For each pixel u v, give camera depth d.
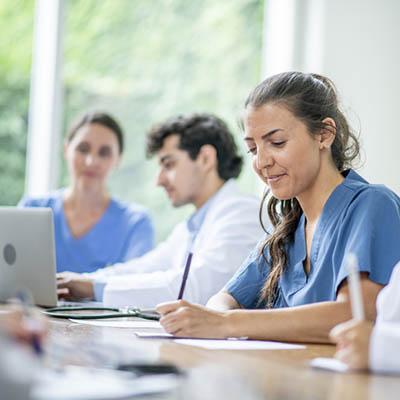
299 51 5.97
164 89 6.04
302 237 2.72
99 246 5.07
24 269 3.51
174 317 2.37
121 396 1.34
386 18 5.66
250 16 6.16
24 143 5.89
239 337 2.35
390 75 5.65
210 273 3.67
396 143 5.64
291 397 1.44
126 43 6.00
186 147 4.21
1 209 3.55
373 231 2.46
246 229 3.79
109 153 5.15
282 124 2.58
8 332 1.32
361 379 1.68
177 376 1.58
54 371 1.53
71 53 5.88
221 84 6.11
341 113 2.72
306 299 2.62
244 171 6.00
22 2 5.97
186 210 6.01
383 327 1.79
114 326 2.67
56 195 5.18
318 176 2.66
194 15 6.11
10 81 5.94
